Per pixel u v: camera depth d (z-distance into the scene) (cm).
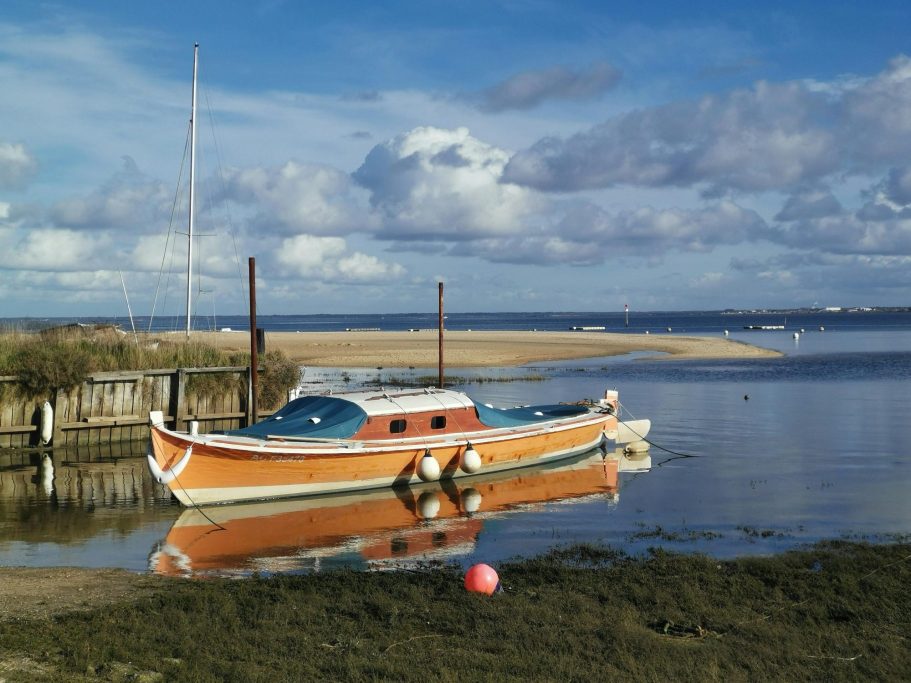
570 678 855
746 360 6794
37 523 1673
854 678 884
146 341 3044
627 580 1234
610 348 8088
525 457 2362
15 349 2603
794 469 2312
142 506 1834
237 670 828
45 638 888
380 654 905
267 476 1900
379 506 1895
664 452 2627
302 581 1215
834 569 1293
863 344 9588
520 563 1357
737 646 966
